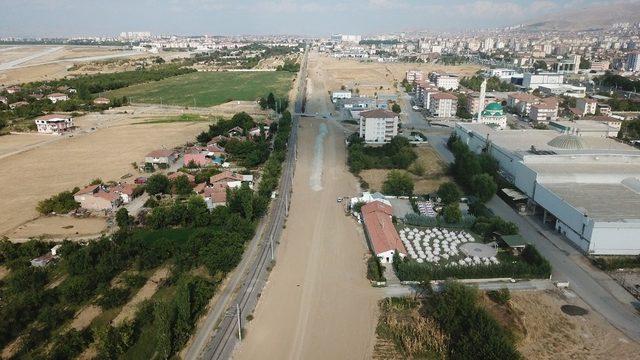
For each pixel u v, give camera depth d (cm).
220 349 8181
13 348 8181
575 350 8112
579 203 12325
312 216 14025
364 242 12281
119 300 9288
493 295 9606
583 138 17512
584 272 10656
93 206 14262
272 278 10531
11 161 19438
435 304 9200
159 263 10912
